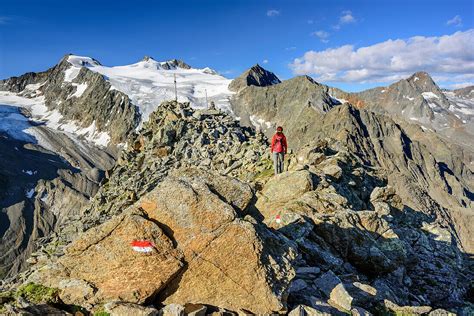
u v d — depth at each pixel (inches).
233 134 1862.7
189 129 1927.9
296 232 721.0
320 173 1054.4
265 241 535.8
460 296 880.3
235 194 573.6
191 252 506.3
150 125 2239.2
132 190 1624.0
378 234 836.6
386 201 1188.5
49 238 1692.9
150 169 1781.5
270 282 506.3
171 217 516.4
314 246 720.3
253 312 494.3
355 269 766.5
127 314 455.8
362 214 845.2
